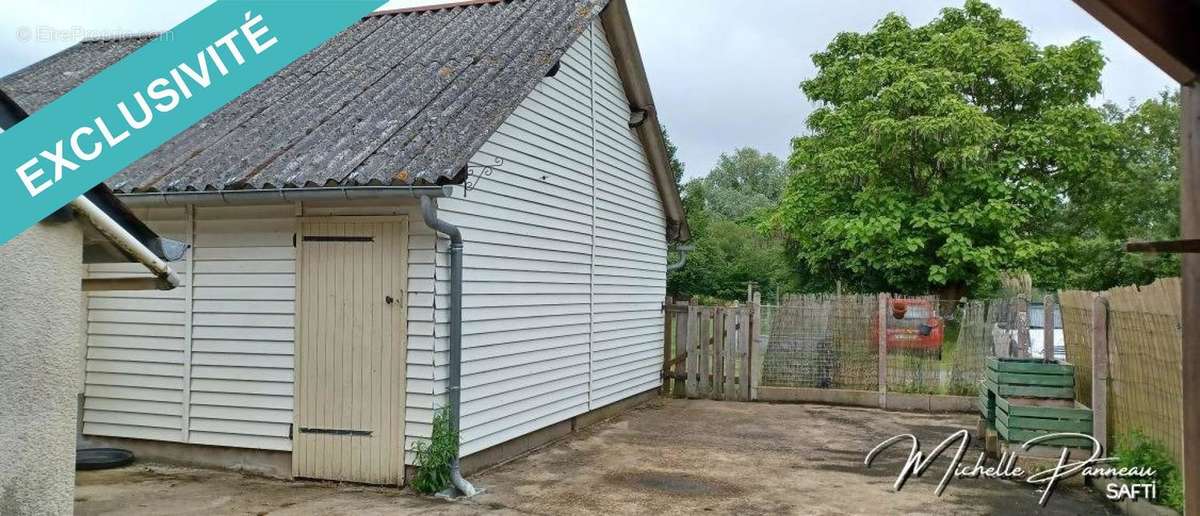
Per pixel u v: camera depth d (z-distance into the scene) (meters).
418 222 7.64
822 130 28.98
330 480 7.84
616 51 11.89
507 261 8.92
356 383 7.79
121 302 8.58
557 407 10.23
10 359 3.31
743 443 10.12
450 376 7.67
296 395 7.95
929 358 12.75
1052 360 8.90
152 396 8.45
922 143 23.67
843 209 26.41
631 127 12.68
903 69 24.61
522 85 8.65
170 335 8.39
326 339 7.87
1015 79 24.19
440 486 7.54
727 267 34.47
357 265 7.80
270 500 7.25
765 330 13.69
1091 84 24.97
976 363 12.59
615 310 12.16
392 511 6.97
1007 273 21.95
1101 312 7.89
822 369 13.22
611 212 11.99
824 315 13.23
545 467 8.75
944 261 24.42
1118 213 25.05
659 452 9.57
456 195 7.87
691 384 13.88
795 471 8.68
